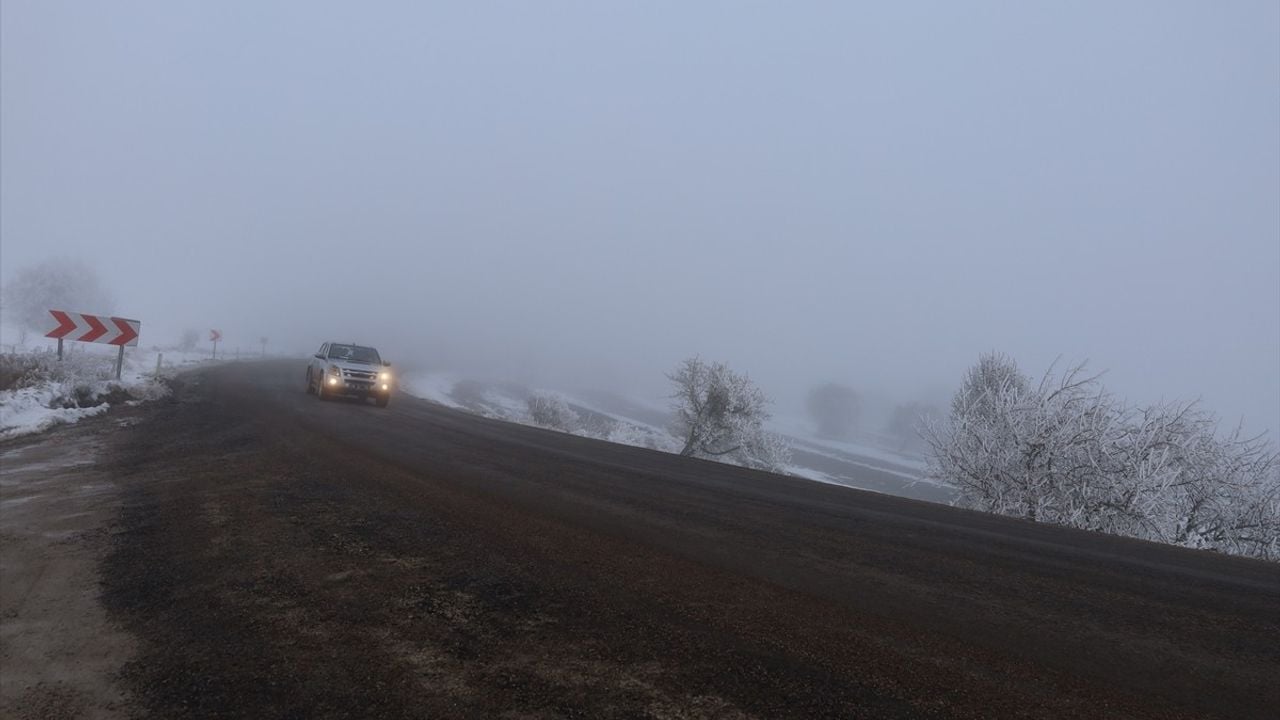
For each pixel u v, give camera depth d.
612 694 3.87
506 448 15.46
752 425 30.95
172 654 4.29
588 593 5.51
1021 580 7.08
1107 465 15.97
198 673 4.05
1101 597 6.66
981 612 5.77
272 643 4.43
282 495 8.62
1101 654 5.00
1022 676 4.45
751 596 5.71
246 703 3.72
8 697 3.81
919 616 5.53
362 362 24.41
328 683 3.93
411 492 9.20
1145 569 8.46
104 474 9.60
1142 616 6.09
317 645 4.40
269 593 5.28
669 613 5.17
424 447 14.09
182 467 10.27
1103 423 16.33
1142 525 15.63
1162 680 4.59
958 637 5.10
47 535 6.73
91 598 5.17
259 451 11.98
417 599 5.21
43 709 3.69
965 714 3.83
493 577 5.80
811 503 11.50
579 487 10.72
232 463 10.73
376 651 4.33
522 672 4.10
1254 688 4.57
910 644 4.87
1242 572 9.04
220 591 5.31
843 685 4.11
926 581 6.66
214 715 3.61
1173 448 15.78
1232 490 15.84
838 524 9.51
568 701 3.78
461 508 8.40
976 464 18.05
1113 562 8.75
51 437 12.30
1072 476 16.36
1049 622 5.66
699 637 4.73
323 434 14.74
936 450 19.48
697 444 31.11
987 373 22.03
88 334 18.83
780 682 4.10
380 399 23.91
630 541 7.32
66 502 8.02
